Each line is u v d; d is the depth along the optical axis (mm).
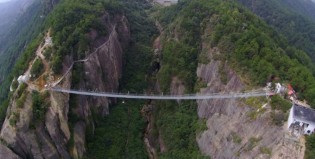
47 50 149500
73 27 163125
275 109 108188
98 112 159500
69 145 138375
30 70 143125
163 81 168250
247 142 112438
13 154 132250
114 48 184250
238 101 122062
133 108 170125
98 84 162625
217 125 128500
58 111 135750
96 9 180750
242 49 131125
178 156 135375
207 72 147000
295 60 127250
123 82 186125
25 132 131125
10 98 141125
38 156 133625
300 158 97375
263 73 117625
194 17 172625
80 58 154875
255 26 153500
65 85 142500
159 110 161000
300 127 100875
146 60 194250
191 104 149000
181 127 143000
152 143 154625
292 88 111750
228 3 179750
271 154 103250
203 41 159875
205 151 129750
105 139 151875
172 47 174000
